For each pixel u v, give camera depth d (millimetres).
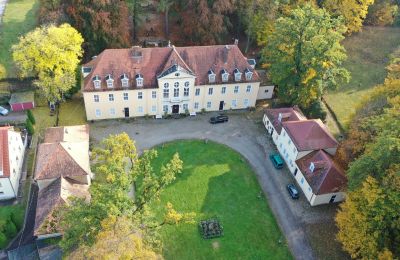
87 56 92062
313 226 65125
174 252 60031
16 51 75562
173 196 67875
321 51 76375
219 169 73375
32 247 56438
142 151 75500
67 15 87125
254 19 94375
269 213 66625
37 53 74688
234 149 77875
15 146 68312
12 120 79938
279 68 80125
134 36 100750
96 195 48969
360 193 56156
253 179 72188
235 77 82250
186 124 82938
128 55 77688
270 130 81250
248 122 84750
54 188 60000
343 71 80562
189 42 97250
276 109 81750
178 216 52281
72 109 83875
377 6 110250
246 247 61594
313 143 70625
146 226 51875
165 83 79000
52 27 77438
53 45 75562
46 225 56094
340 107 87938
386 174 53688
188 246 61000
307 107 83938
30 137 76750
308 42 76250
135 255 43906
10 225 58875
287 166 75250
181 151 76312
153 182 53000
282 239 62969
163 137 79188
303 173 69062
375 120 59625
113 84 77438
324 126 75000
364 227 54219
